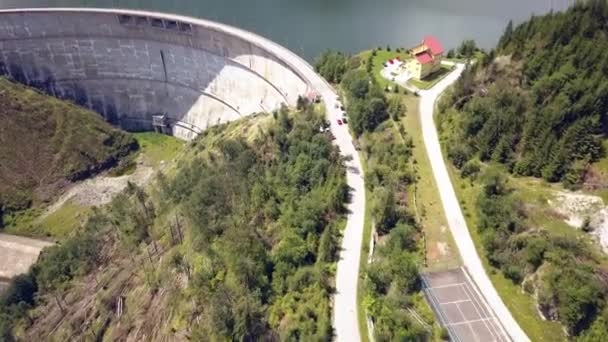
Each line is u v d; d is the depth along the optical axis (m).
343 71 153.25
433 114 125.19
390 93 136.00
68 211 169.25
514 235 83.19
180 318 88.06
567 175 89.62
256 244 87.50
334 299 82.56
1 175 171.50
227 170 115.25
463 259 85.75
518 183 94.19
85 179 182.00
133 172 187.00
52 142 182.00
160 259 106.75
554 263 75.25
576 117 92.62
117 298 106.19
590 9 109.62
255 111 183.88
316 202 97.38
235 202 104.88
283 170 111.94
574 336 70.31
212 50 191.75
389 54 161.50
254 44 176.75
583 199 86.19
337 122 132.25
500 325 74.38
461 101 116.88
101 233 130.38
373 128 122.56
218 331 76.88
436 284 81.00
